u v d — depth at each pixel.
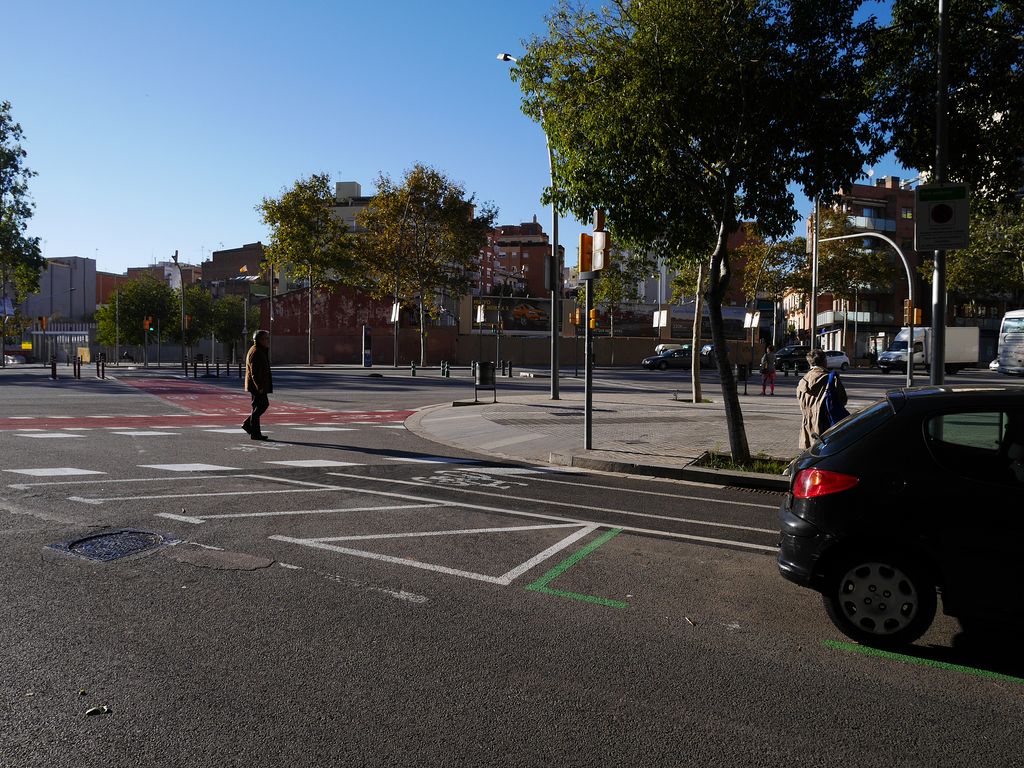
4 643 3.78
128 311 68.06
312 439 12.69
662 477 9.57
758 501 8.06
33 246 43.75
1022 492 3.65
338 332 58.41
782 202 9.48
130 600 4.46
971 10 9.49
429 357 57.38
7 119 42.47
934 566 3.79
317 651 3.77
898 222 62.12
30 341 79.56
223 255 105.12
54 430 13.26
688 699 3.31
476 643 3.92
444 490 8.32
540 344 59.47
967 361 38.00
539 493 8.28
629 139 9.38
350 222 86.25
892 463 3.90
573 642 3.96
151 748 2.81
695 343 20.11
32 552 5.41
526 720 3.09
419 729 3.00
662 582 5.05
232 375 36.12
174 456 10.32
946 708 3.27
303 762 2.73
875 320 61.81
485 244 51.28
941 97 8.05
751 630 4.19
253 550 5.61
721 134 9.46
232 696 3.26
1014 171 10.19
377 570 5.19
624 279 43.69
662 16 9.05
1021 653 3.91
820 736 3.00
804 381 8.63
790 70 8.88
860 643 3.99
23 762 2.70
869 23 8.88
